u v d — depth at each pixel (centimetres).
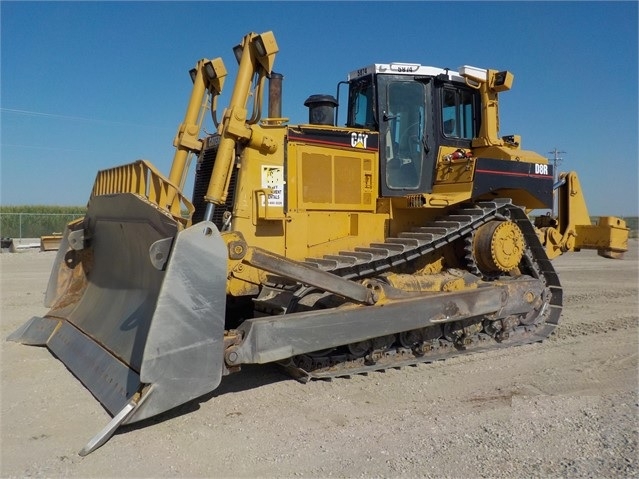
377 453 405
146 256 525
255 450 410
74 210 3450
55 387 531
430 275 659
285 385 555
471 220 675
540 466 383
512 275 764
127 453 402
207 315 450
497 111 759
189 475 371
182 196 511
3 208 3331
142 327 496
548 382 571
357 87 730
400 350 638
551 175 780
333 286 542
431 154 711
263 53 558
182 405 498
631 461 389
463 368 620
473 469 379
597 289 1234
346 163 651
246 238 580
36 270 1472
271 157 598
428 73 697
